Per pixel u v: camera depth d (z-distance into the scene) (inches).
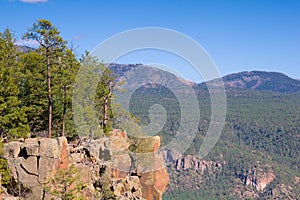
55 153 1210.6
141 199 1508.4
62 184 1162.0
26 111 1667.1
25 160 1206.3
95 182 1382.9
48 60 1603.1
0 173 1163.3
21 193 1175.0
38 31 1557.6
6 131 1462.8
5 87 1457.9
